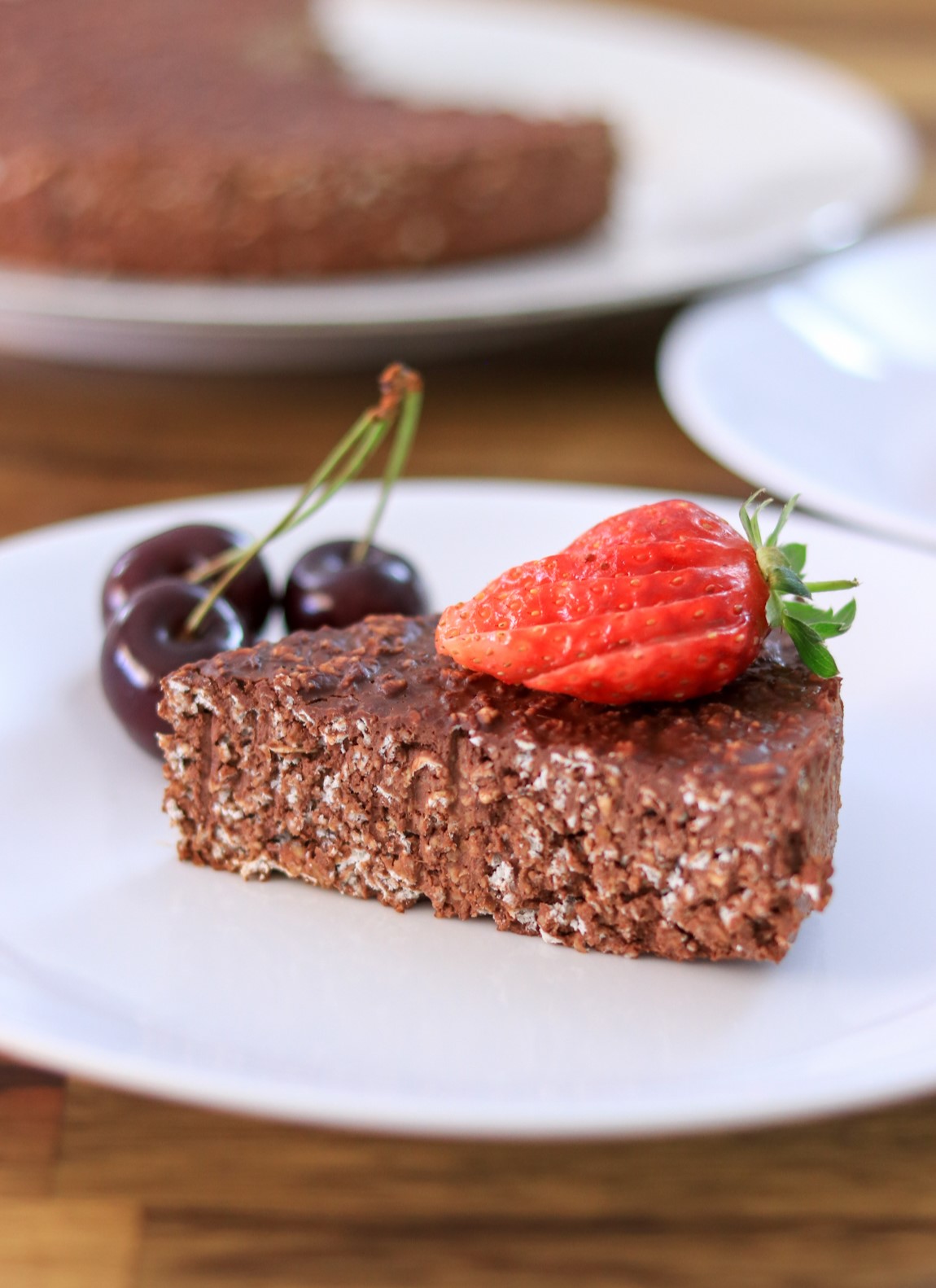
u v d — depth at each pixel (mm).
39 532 393
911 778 333
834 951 302
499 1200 278
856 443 426
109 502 459
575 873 307
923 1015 287
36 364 547
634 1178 281
